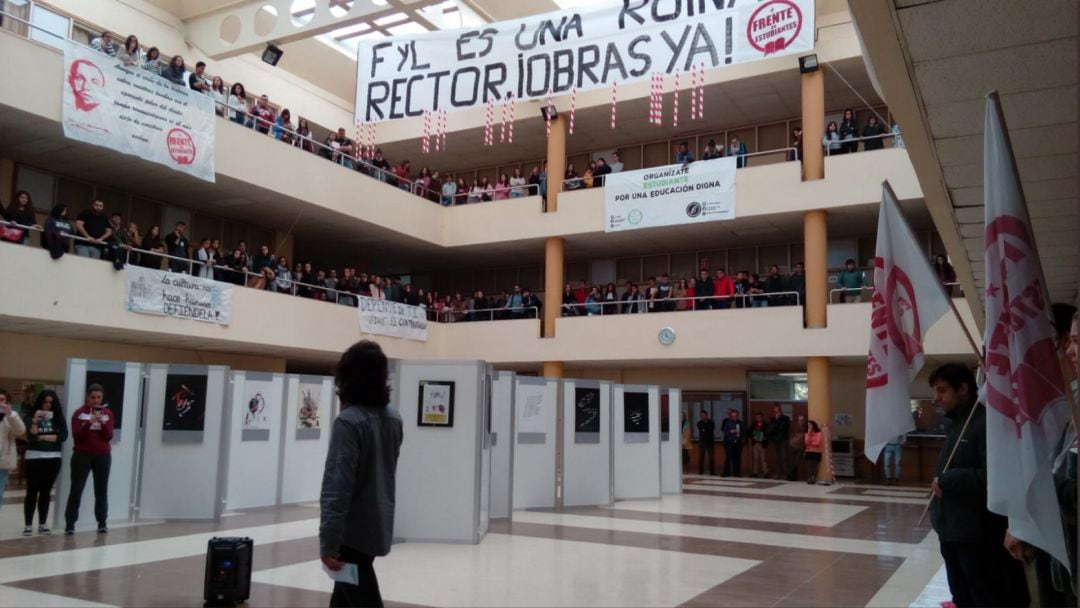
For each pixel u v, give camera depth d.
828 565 9.27
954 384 5.14
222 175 19.73
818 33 22.02
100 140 16.75
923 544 10.87
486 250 28.05
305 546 10.05
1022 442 4.10
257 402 13.84
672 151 28.48
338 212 23.11
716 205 22.94
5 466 10.56
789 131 26.55
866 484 21.81
